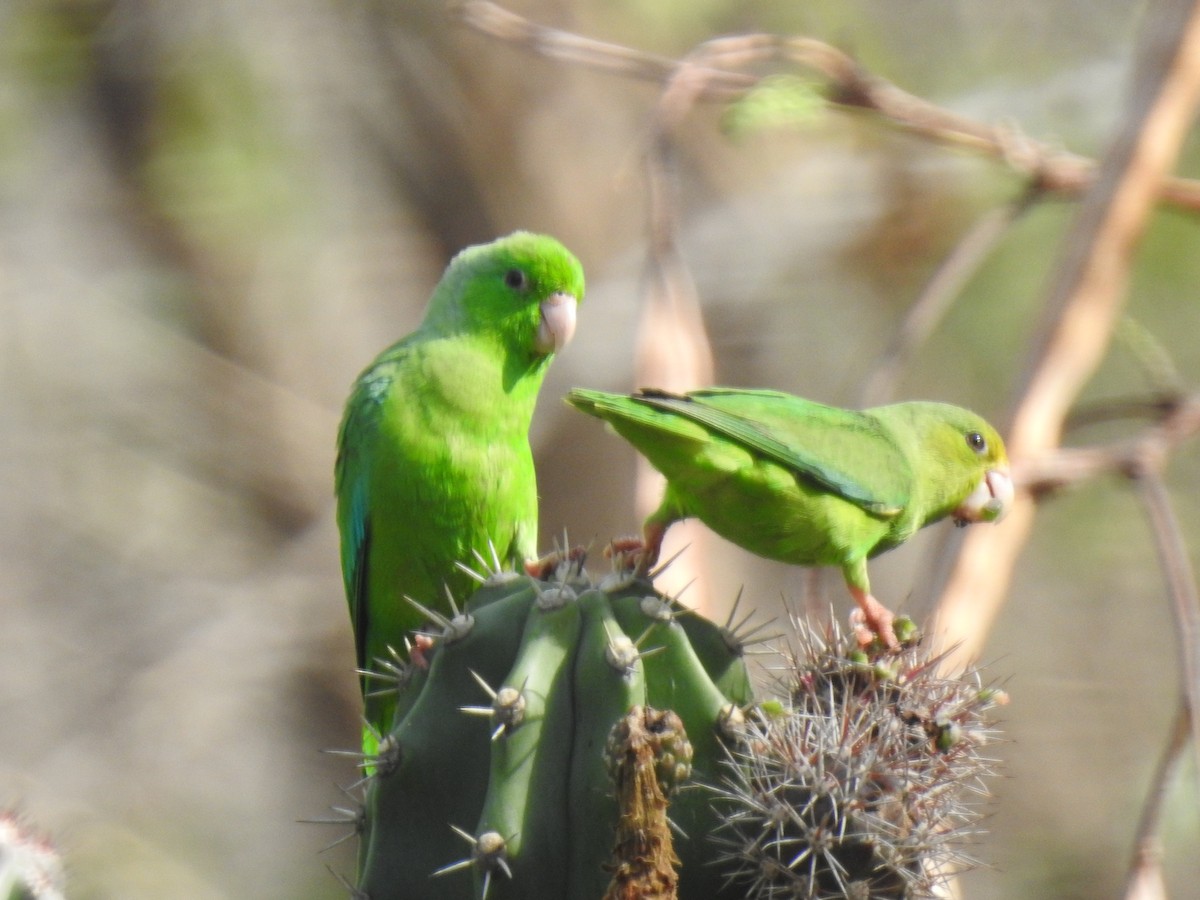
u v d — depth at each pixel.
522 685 4.81
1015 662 14.77
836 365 14.69
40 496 16.09
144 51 14.95
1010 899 13.80
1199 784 6.60
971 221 13.70
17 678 15.85
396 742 5.05
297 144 15.09
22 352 15.88
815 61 8.45
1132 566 14.12
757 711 4.92
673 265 7.80
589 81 15.13
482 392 8.44
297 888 15.48
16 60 14.88
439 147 15.25
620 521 14.38
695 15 14.45
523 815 4.75
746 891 4.84
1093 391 12.99
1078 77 13.78
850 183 14.25
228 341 16.25
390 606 8.63
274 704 15.93
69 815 15.16
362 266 15.68
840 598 12.39
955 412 7.38
